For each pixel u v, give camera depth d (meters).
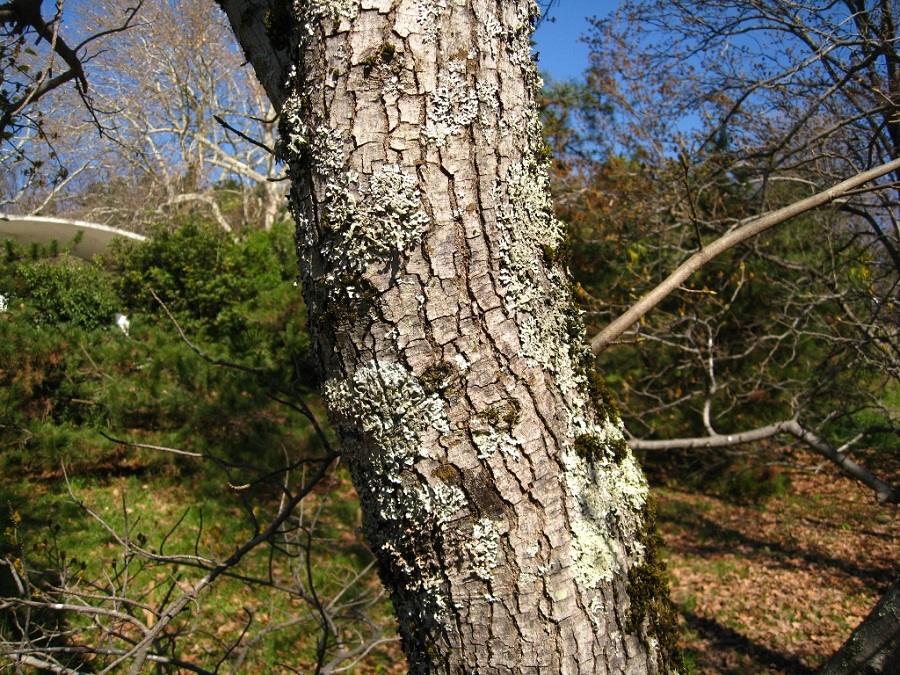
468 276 1.22
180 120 28.17
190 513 8.04
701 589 7.80
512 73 1.29
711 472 10.94
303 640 5.61
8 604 2.51
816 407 9.21
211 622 5.59
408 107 1.21
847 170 6.98
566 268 1.39
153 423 9.17
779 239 8.34
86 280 12.03
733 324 9.22
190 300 13.19
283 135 1.31
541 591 1.21
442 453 1.21
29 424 8.23
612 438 1.40
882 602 1.48
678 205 7.52
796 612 7.19
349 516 8.47
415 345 1.21
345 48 1.22
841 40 6.29
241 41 1.52
